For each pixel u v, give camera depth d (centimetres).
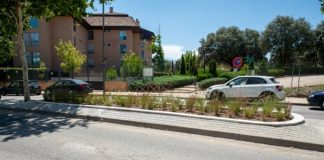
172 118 996
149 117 1031
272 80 1698
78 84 2348
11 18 1864
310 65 4625
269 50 6184
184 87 2992
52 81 3747
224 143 758
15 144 750
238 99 1124
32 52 4578
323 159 632
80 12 1848
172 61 4056
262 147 723
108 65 5550
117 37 5562
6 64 4647
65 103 1466
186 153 666
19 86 3002
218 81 3064
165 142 765
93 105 1348
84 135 847
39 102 1563
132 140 786
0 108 1462
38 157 638
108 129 934
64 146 727
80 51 5141
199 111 1102
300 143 712
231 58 7225
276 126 849
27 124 1030
